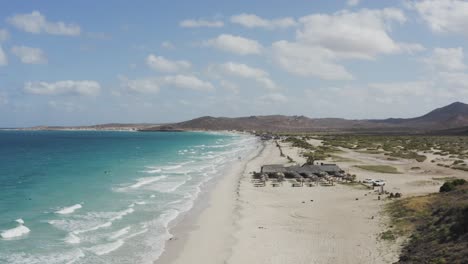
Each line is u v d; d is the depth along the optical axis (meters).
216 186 68.12
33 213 47.44
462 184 47.03
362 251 32.12
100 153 143.38
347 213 44.75
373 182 63.53
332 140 192.12
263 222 43.62
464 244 26.88
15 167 96.62
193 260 32.97
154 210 50.06
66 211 48.41
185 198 57.72
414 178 72.06
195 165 101.38
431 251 28.33
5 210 48.91
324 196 56.81
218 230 41.28
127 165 101.31
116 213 47.97
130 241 37.66
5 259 32.06
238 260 32.47
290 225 41.78
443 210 36.75
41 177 78.75
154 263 32.41
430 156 113.75
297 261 31.28
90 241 37.31
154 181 73.38
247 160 113.56
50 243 36.31
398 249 31.34
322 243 35.16
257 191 62.88
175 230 41.53
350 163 97.81
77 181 73.25
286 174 77.69
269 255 33.09
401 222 37.81
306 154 121.38
